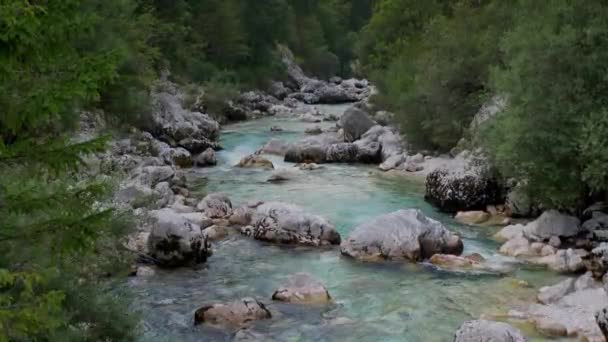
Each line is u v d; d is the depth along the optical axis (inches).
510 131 649.6
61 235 247.0
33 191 276.1
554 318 434.6
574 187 637.3
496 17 1147.9
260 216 647.8
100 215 252.8
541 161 638.5
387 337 418.0
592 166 599.8
